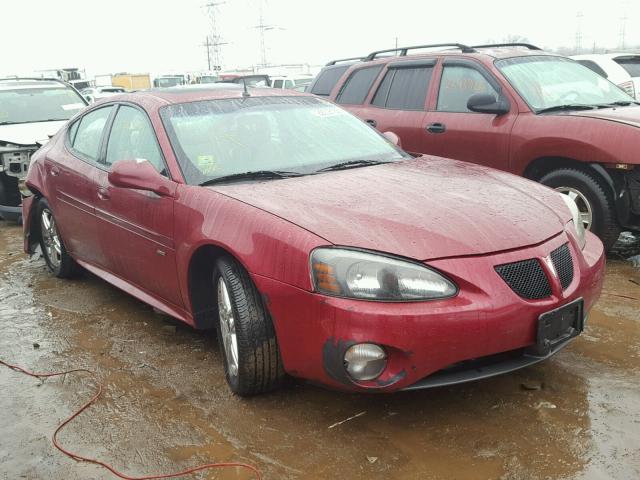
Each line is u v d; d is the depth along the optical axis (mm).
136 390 3555
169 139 3904
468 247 2879
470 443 2896
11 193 7832
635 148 5117
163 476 2779
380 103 7273
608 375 3465
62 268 5465
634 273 5184
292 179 3662
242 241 3137
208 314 3742
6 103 9234
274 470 2777
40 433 3174
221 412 3264
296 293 2904
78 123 5234
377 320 2713
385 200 3230
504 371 2924
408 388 2818
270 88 4730
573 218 3477
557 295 2965
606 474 2639
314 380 3002
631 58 11039
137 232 4012
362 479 2686
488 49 6793
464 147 6289
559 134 5516
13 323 4664
